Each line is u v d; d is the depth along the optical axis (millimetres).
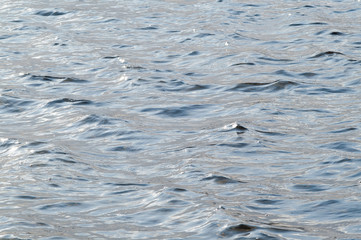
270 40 57094
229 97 41125
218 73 46938
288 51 52750
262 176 27859
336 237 21516
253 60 49812
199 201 25094
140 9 73562
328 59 49438
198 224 22906
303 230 22125
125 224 23297
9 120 38000
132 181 27938
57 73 47875
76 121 36781
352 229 22094
